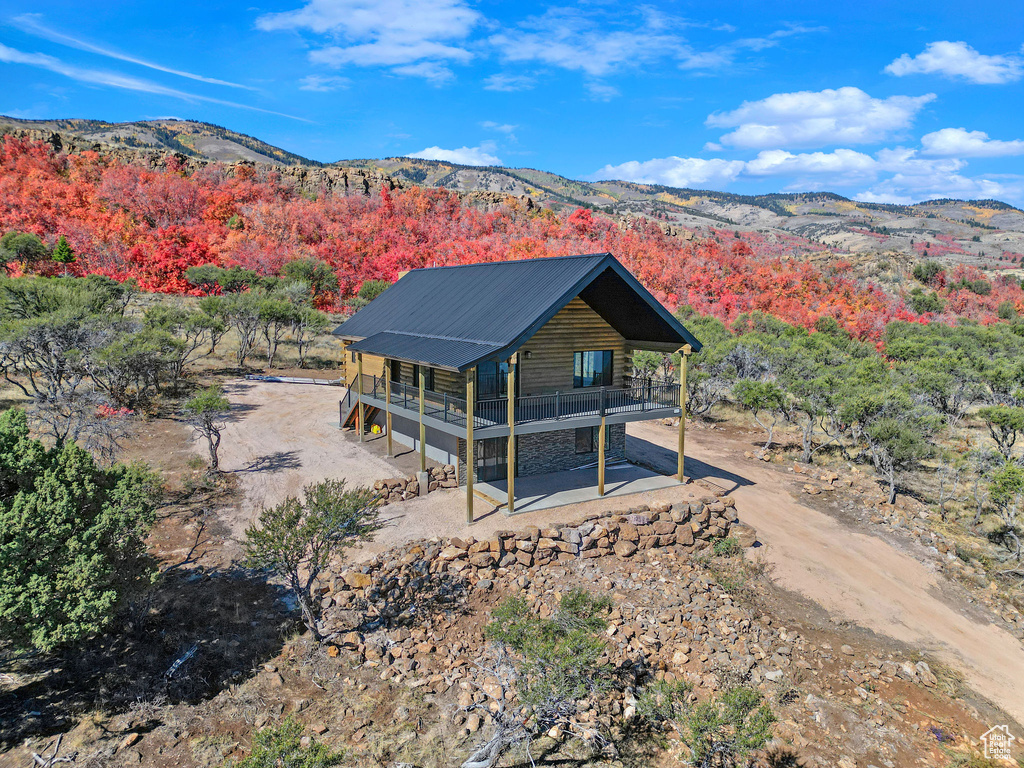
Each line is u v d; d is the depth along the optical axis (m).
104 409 27.06
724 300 92.31
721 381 39.28
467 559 17.28
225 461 24.59
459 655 14.11
